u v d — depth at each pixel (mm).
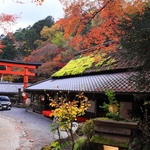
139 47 3926
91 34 6688
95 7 5574
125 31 4750
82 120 8273
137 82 4207
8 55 35125
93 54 9250
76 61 14242
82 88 7434
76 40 7156
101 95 6805
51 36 31516
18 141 6117
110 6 5340
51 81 13406
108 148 3598
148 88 4727
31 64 20969
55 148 4672
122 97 6156
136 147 3764
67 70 13172
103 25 5918
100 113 8180
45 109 12367
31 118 11406
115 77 7816
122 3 5219
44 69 25391
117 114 4184
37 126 8797
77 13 5766
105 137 3531
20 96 21312
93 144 4039
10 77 31797
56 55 26141
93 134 4090
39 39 36875
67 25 6164
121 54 4648
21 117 11742
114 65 9125
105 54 11070
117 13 5469
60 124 4535
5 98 17141
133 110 6176
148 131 3893
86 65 11992
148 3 4980
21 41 38500
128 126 3432
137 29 4250
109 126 3670
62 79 12680
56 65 25188
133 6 5051
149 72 4164
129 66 8055
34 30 38000
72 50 24203
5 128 8086
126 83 6371
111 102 4750
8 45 35750
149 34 3838
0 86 23500
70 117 4352
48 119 10992
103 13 5773
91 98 7254
